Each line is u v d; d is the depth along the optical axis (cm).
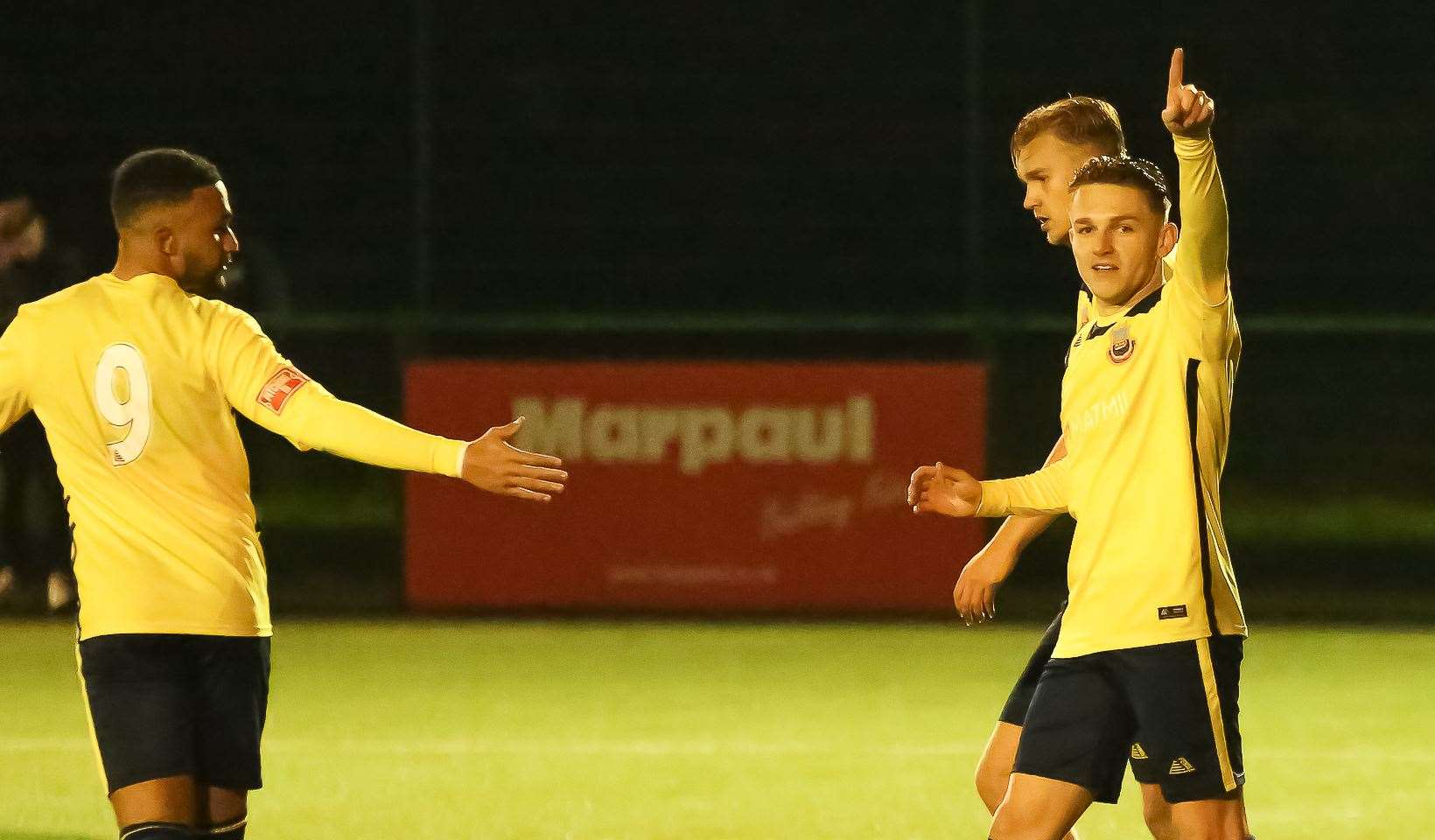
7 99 6084
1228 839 1395
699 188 6881
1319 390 5219
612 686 3175
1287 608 4284
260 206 6806
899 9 7069
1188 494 1379
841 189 6869
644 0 7044
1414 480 5131
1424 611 4238
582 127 5128
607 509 4038
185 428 1391
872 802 2261
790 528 4025
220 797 1427
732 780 2397
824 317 6669
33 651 3547
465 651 3597
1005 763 1568
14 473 4097
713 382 4025
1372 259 6144
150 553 1380
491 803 2250
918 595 4016
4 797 2264
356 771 2448
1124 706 1402
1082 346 1441
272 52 6738
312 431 1384
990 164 6256
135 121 6372
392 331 4531
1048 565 4806
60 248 5338
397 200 6812
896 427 4003
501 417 4019
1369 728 2802
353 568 4800
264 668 1436
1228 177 6147
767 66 7038
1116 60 7006
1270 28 6125
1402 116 6097
